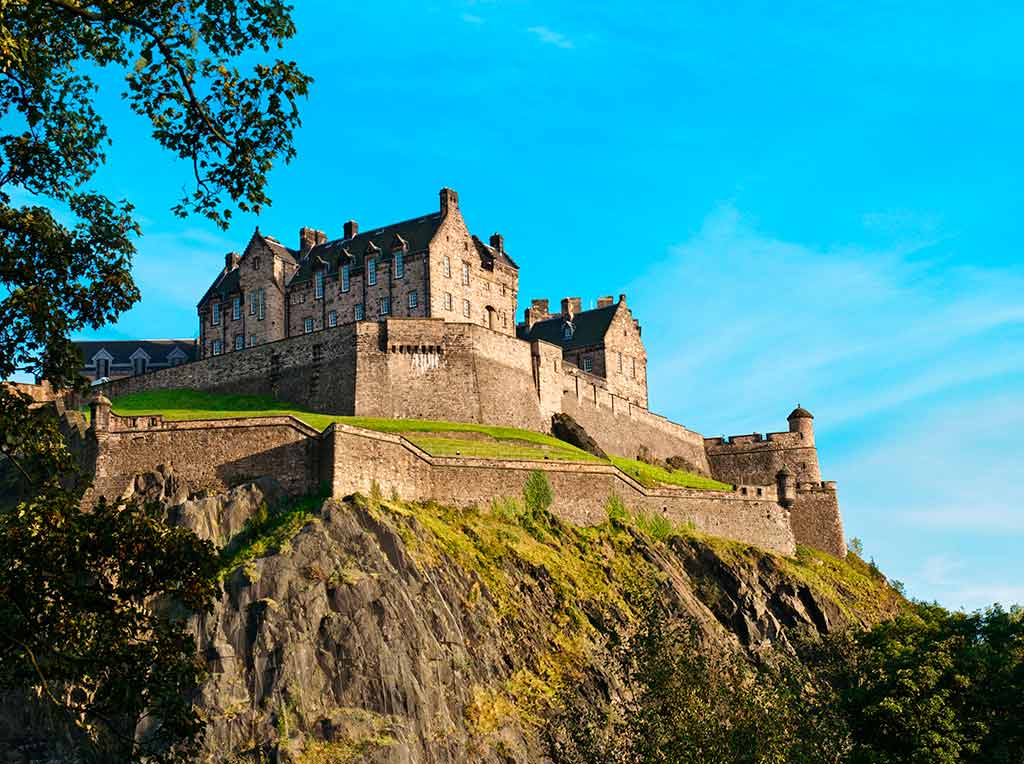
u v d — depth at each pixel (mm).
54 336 36906
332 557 77750
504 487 97625
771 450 145875
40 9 35250
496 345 118438
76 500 36188
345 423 93375
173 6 36188
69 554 34500
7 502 78062
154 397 113812
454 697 74688
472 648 78875
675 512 113250
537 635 83438
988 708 72375
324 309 131625
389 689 71938
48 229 37625
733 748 52531
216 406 111188
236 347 135375
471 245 131625
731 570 106125
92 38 38188
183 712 35250
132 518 36500
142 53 35938
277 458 87625
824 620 107250
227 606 73375
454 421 112500
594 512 104125
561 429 122438
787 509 128625
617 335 147875
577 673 81875
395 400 110750
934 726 70562
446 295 126688
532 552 92438
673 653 58656
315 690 70938
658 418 142250
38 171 38812
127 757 35219
